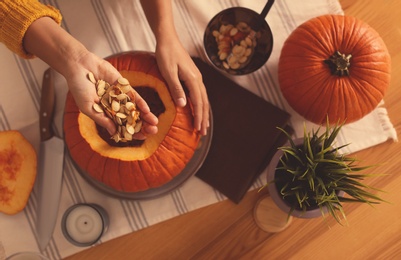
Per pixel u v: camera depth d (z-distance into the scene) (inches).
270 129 33.8
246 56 33.9
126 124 27.7
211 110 33.6
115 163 28.9
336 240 34.5
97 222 32.5
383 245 34.4
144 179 29.4
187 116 29.6
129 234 33.9
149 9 31.5
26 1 28.1
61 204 33.4
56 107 34.1
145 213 33.7
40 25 28.2
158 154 28.8
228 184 33.7
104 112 28.3
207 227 34.3
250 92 34.1
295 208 29.3
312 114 31.8
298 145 29.6
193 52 35.0
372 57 30.0
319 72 30.1
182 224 34.2
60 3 34.4
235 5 35.2
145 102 28.3
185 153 29.8
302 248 34.5
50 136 33.1
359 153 34.9
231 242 34.4
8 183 32.7
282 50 32.0
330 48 30.1
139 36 34.7
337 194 28.8
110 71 28.5
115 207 33.7
